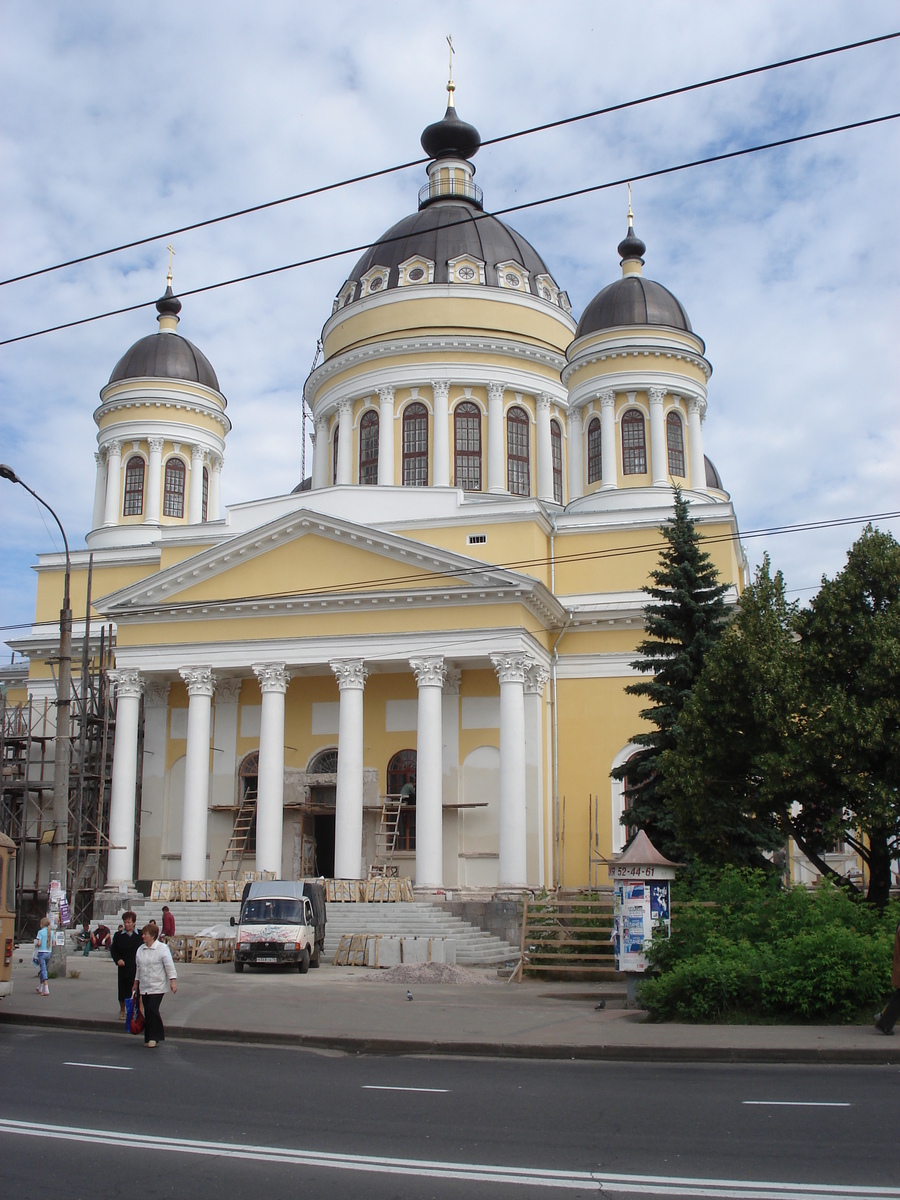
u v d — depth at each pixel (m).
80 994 23.50
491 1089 13.25
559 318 53.00
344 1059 16.19
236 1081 13.84
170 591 41.62
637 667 31.53
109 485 52.34
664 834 30.55
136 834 43.34
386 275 52.31
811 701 24.25
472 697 40.38
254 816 42.16
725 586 31.14
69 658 27.66
